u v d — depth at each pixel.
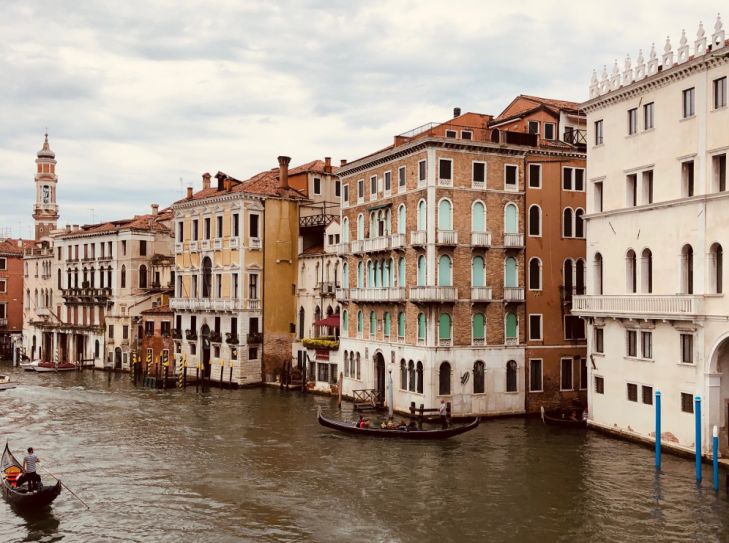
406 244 38.66
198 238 57.69
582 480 26.14
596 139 33.75
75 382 56.84
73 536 22.02
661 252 29.34
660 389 29.36
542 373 39.16
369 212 42.97
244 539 21.45
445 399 36.78
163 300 65.12
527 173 39.12
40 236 99.94
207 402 45.47
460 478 26.86
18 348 73.06
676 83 28.72
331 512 23.53
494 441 32.38
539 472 27.33
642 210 30.42
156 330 61.84
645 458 28.64
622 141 31.86
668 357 28.89
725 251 26.09
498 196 38.38
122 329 64.62
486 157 38.12
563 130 42.69
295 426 37.03
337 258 49.78
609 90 32.41
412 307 38.16
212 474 28.11
